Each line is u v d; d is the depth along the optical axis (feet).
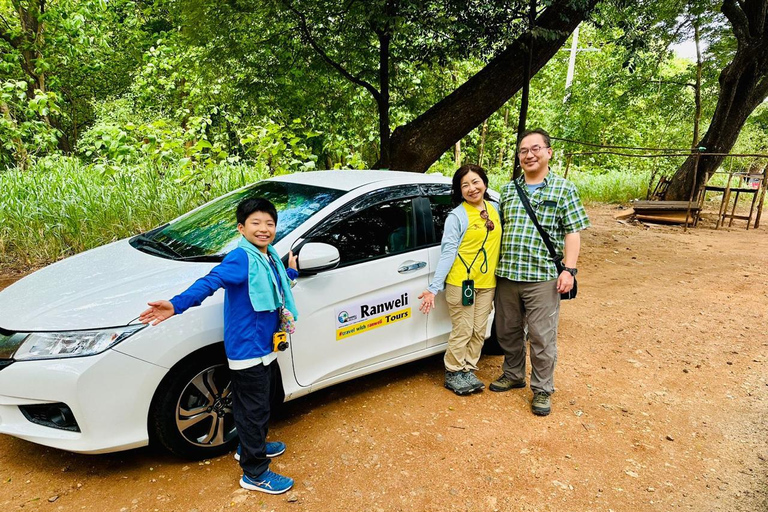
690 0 40.22
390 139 25.38
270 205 7.36
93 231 19.48
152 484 8.20
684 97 52.47
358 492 8.20
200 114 46.26
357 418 10.43
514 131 80.74
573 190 10.06
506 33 22.59
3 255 18.61
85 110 61.98
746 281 21.97
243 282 7.17
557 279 10.36
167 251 10.43
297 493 8.10
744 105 39.06
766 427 10.78
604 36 39.60
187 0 24.61
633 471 9.11
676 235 32.83
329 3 22.86
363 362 10.62
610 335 15.75
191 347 8.13
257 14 23.62
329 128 38.45
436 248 11.76
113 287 8.72
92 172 24.57
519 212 10.46
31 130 32.35
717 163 40.98
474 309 11.23
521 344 11.61
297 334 9.34
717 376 13.15
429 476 8.66
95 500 7.80
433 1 21.07
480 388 11.69
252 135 28.58
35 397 7.57
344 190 10.98
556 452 9.55
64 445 7.71
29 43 40.14
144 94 49.39
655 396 11.99
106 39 50.72
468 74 55.62
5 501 7.73
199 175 23.79
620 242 30.01
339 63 27.22
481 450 9.48
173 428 8.28
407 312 11.25
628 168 72.13
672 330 16.24
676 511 8.13
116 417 7.71
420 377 12.46
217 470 8.62
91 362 7.48
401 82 31.53
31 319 7.95
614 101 52.42
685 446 10.00
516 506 8.04
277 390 9.39
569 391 12.07
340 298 9.96
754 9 36.32
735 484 8.87
